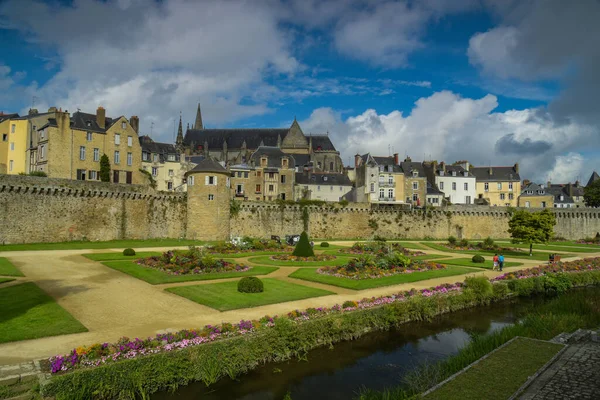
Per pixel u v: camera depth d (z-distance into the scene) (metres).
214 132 108.94
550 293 30.50
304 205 73.00
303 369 16.00
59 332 15.72
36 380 11.71
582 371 12.85
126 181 70.19
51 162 61.66
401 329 21.03
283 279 28.36
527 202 104.62
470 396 11.05
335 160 104.56
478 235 80.19
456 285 26.75
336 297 22.97
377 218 76.94
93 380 11.91
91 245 49.50
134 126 77.19
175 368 13.44
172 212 62.38
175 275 28.39
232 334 15.69
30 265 32.03
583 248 61.53
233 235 66.44
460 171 98.75
